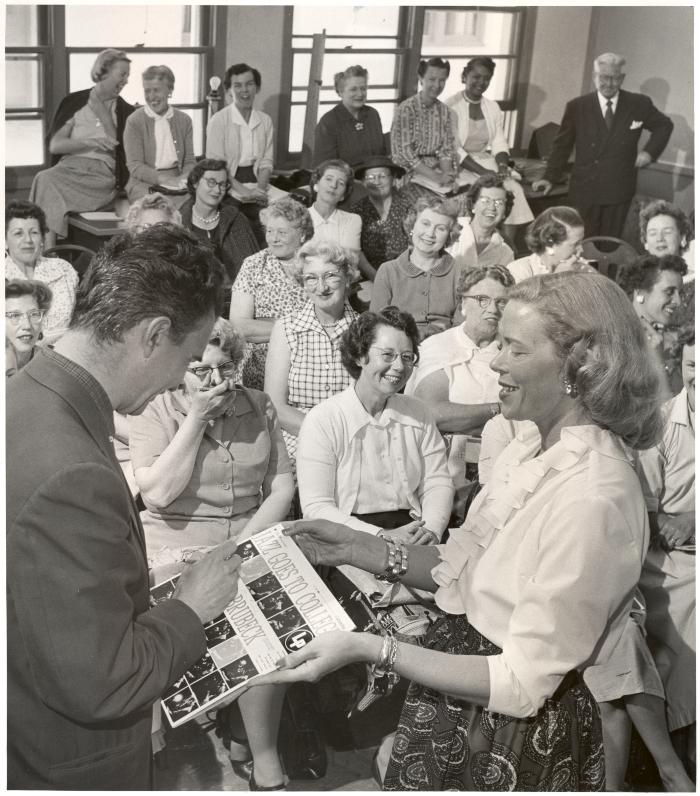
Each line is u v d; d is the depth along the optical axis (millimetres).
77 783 1299
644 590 2436
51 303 3246
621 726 2188
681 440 2490
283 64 4809
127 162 4406
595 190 5293
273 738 2115
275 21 4703
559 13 5426
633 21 5395
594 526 1263
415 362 2484
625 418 1312
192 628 1361
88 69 4289
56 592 1177
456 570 1496
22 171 4297
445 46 5156
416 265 3900
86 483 1188
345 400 2494
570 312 1303
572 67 5633
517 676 1302
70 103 4250
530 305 1329
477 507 1508
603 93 5145
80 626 1185
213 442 2361
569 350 1309
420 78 5000
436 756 1485
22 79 4199
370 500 2527
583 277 1335
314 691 2346
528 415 1378
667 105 5375
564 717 1420
